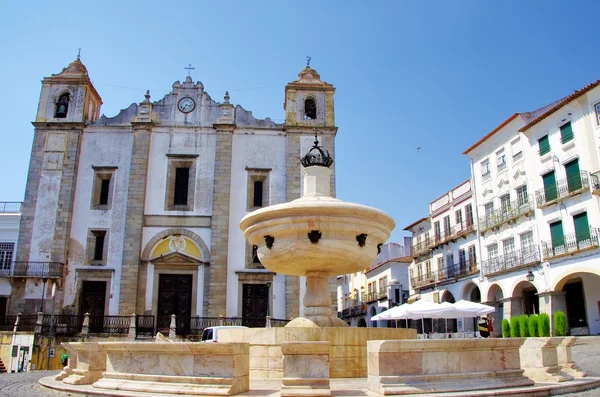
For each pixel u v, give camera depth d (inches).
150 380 279.7
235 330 376.2
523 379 291.9
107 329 1046.4
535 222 1184.8
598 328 1022.4
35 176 1160.2
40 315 982.4
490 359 288.4
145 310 1097.4
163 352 282.2
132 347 289.1
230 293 1117.7
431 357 269.4
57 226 1127.6
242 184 1196.5
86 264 1118.4
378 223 386.6
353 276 2369.6
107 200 1170.0
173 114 1227.9
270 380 344.8
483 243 1391.5
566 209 1090.7
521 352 348.2
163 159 1197.7
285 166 1215.6
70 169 1167.0
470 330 1413.6
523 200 1237.1
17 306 1079.6
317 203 366.3
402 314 838.5
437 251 1651.1
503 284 1277.1
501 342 289.6
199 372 268.7
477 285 1401.3
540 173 1181.7
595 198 1014.4
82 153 1195.9
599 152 1018.7
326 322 384.8
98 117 1341.0
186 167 1212.5
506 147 1321.4
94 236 1144.2
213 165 1200.8
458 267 1497.3
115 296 1099.3
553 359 340.5
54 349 958.4
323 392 241.6
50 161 1171.9
